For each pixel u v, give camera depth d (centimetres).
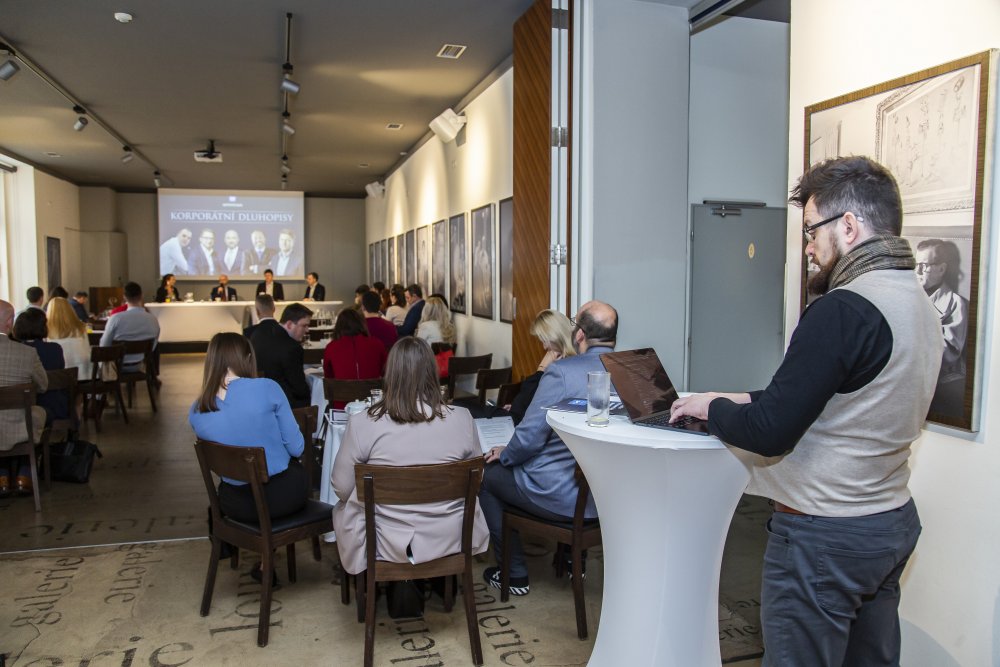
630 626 183
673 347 443
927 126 214
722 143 488
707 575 181
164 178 1373
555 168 423
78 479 472
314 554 344
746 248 489
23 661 247
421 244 1029
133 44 593
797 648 155
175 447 579
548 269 427
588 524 272
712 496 172
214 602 296
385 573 243
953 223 206
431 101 790
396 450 248
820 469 147
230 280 1541
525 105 468
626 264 428
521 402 336
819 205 151
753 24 492
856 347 137
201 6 511
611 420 185
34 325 500
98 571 327
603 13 416
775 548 158
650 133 428
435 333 682
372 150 1083
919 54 220
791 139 277
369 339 465
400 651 256
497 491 292
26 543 362
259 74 679
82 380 642
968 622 203
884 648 163
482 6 509
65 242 1352
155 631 270
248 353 289
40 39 580
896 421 143
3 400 398
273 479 278
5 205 1172
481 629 274
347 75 685
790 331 277
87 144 1027
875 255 143
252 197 1542
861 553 146
